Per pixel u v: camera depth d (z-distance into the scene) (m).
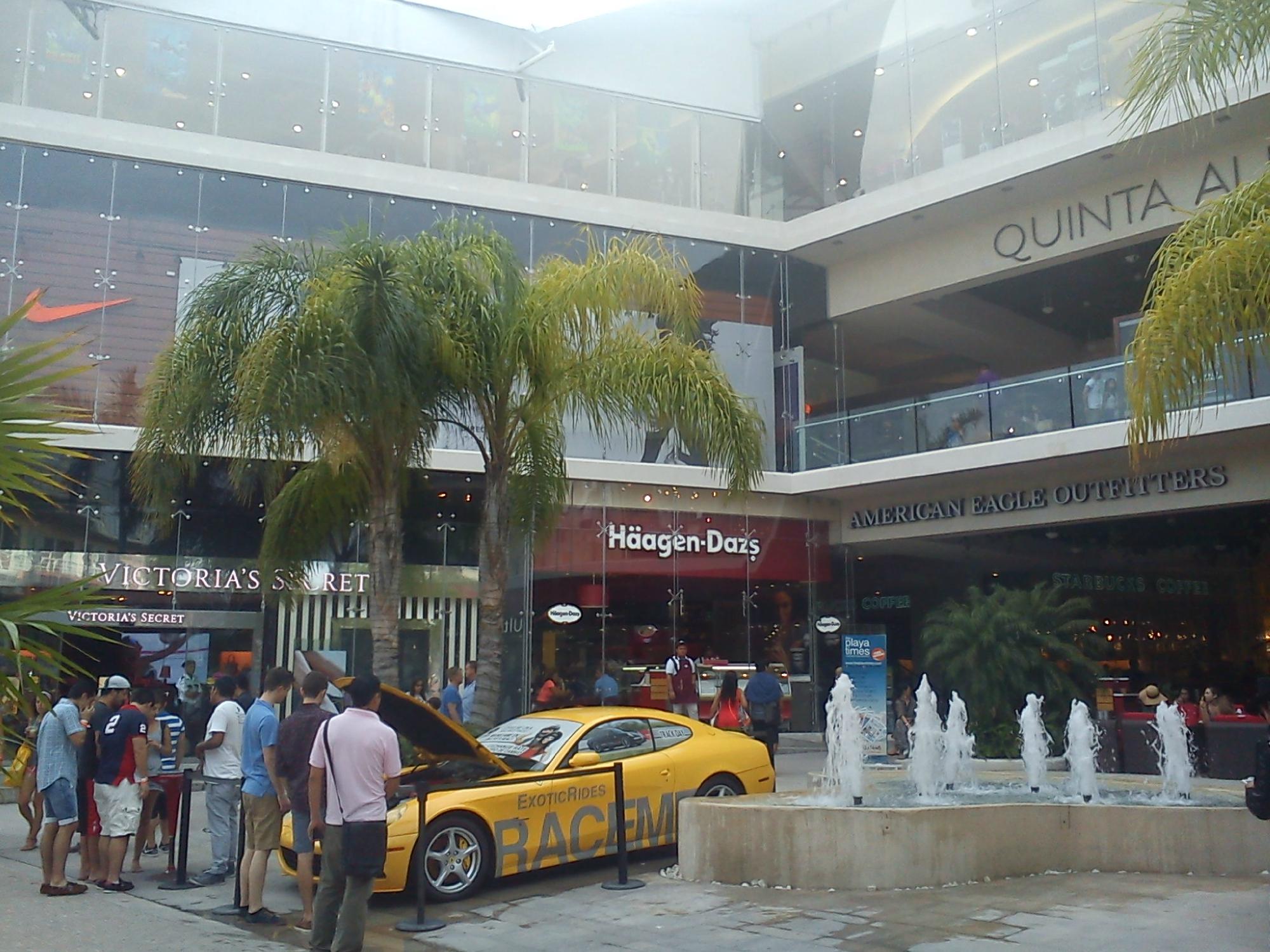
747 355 23.83
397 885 8.50
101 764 9.66
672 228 23.39
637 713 10.87
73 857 11.47
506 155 22.44
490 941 7.58
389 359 11.21
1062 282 22.86
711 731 11.27
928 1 23.08
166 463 12.78
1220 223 8.45
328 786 6.95
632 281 12.66
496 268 12.44
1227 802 10.07
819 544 24.58
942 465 21.33
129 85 19.78
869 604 25.70
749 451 13.04
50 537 18.45
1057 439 19.61
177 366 12.27
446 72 22.25
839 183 23.94
